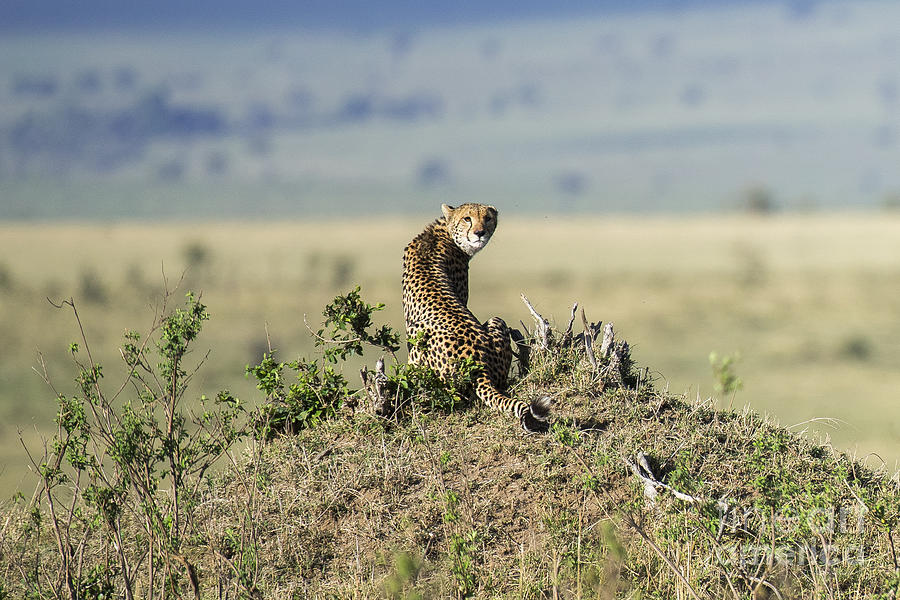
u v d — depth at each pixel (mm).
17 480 8891
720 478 5965
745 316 34531
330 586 5418
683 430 6387
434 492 5930
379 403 6609
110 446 4922
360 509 5930
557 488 5918
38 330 31344
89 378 5031
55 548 5926
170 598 5137
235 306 37750
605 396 6754
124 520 6113
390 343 6926
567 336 7262
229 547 5582
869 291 40844
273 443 6586
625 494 5848
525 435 6344
